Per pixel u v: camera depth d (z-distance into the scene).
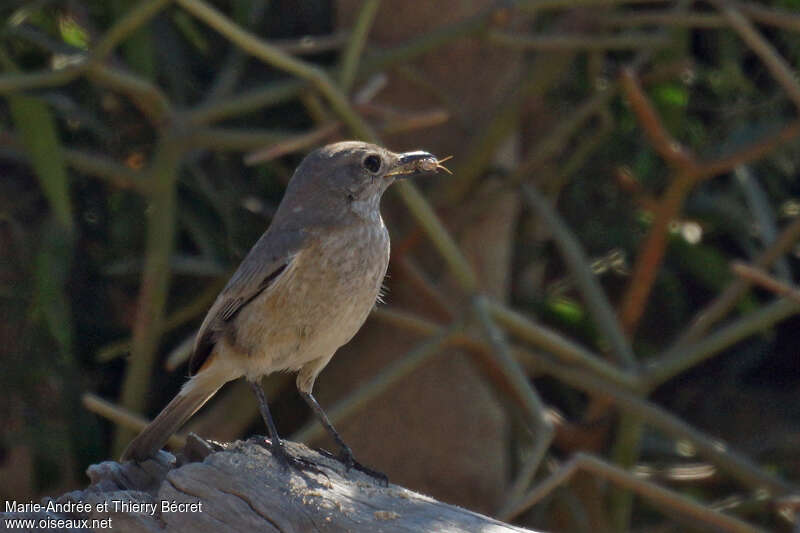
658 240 11.53
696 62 15.05
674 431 11.02
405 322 10.81
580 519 12.28
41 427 11.62
